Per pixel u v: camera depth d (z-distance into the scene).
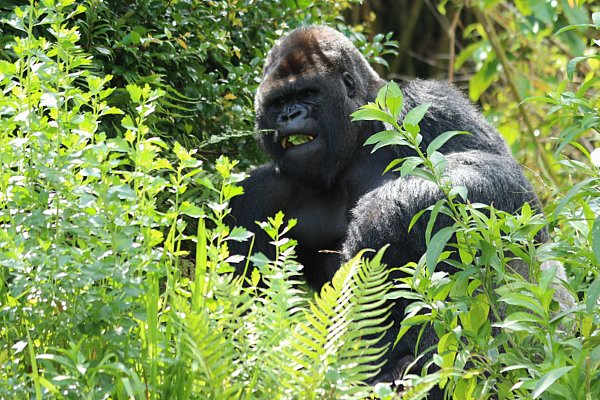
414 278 6.59
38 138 6.29
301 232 10.83
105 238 6.09
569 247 6.84
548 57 21.77
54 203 6.19
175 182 6.43
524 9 19.48
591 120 6.67
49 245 5.90
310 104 10.34
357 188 10.61
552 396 6.01
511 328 6.02
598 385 5.96
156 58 10.88
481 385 6.55
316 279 11.23
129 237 6.02
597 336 6.41
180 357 5.60
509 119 20.52
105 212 6.09
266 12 12.38
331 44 10.70
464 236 6.68
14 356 5.94
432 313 6.63
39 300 5.93
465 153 9.77
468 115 10.43
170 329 5.87
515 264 8.93
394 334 9.08
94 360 5.61
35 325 5.91
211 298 6.14
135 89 6.51
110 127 10.12
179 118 10.86
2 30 9.80
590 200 7.29
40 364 5.88
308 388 5.44
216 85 11.11
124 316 5.94
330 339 5.66
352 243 9.42
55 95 6.41
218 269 6.37
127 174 6.38
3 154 6.27
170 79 11.02
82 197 6.01
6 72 6.56
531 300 6.02
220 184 9.42
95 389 5.39
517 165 9.85
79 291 5.88
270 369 5.54
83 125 6.33
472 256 6.72
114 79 10.67
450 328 6.60
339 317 5.77
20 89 6.57
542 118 20.39
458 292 6.68
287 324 5.83
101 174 6.32
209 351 5.32
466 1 21.61
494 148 10.38
